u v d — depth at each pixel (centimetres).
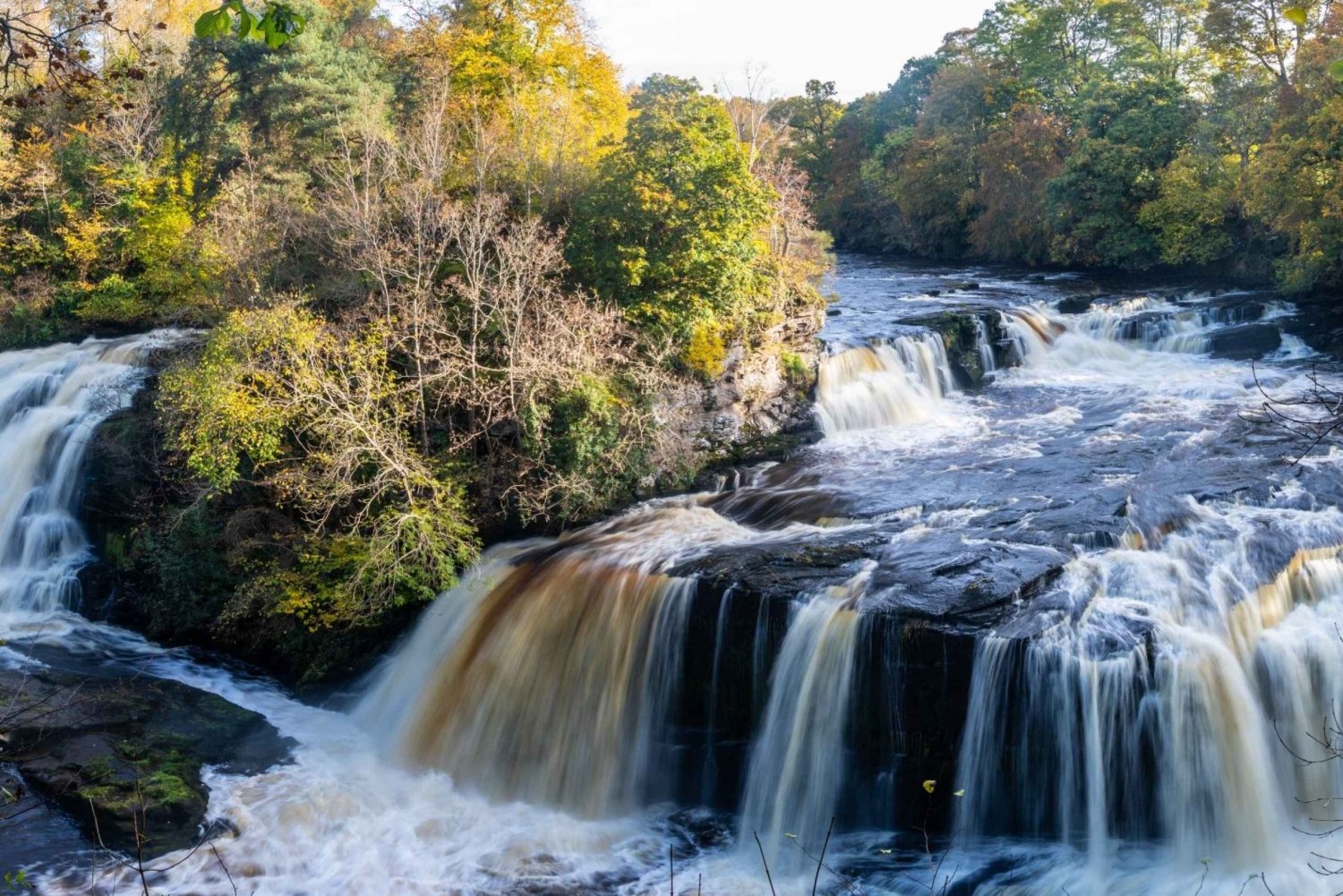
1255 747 1371
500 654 1783
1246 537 1647
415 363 2195
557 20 3522
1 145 3844
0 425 2747
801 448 2480
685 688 1645
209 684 1986
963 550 1688
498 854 1476
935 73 8194
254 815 1535
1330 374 2898
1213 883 1281
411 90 3684
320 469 2098
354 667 1948
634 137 2444
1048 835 1396
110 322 3322
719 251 2409
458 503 2027
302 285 2559
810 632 1532
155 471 2336
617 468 2173
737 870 1438
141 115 3816
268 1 616
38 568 2397
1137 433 2362
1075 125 5791
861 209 7775
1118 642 1393
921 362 2980
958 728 1431
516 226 2411
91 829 1453
